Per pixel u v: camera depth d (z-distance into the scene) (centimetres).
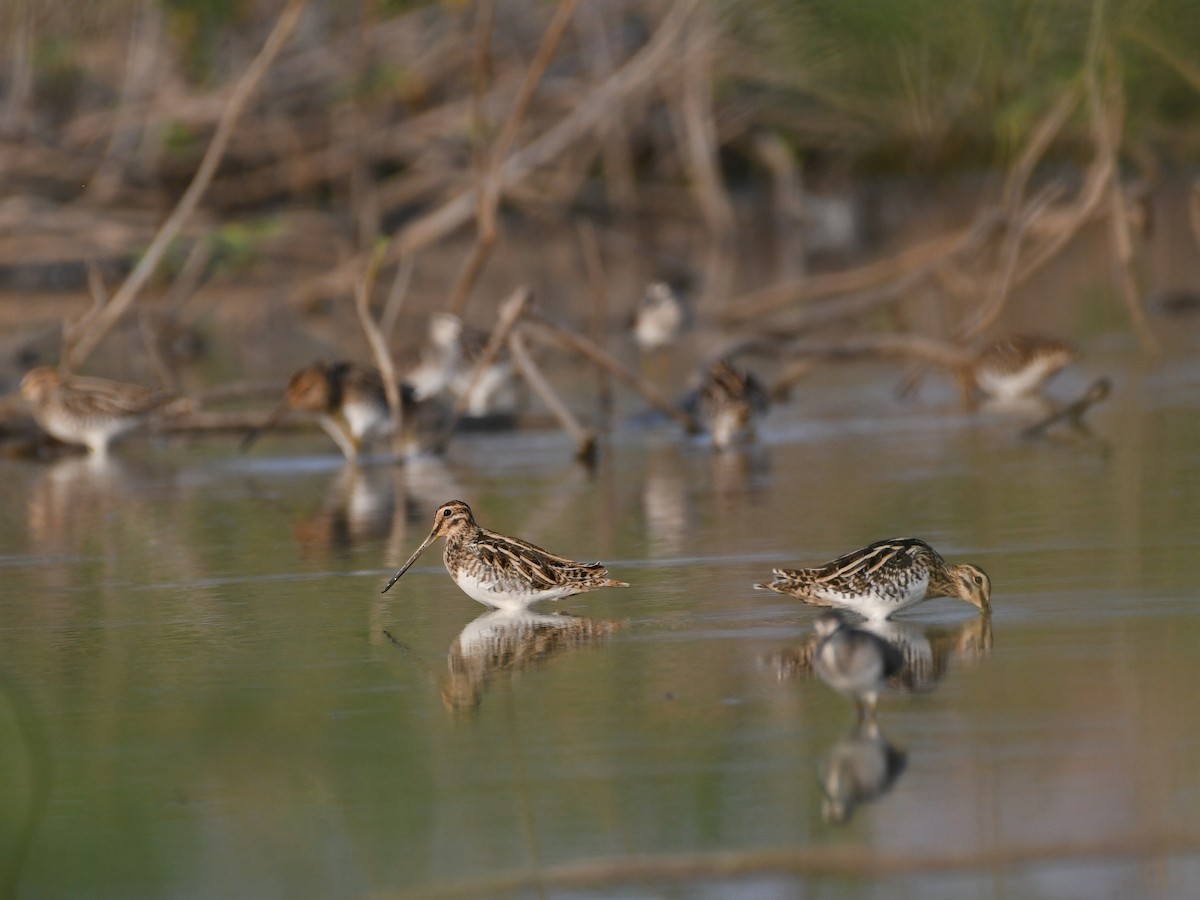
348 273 2847
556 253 3841
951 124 3047
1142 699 785
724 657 893
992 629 921
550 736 773
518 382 2053
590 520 1327
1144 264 3344
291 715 819
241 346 2762
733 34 3047
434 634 969
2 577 1176
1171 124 2731
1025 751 724
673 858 638
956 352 2034
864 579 924
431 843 660
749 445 1747
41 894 627
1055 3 2169
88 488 1599
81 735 799
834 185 4238
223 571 1177
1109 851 627
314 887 626
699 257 3750
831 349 2084
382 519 1373
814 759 726
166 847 666
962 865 622
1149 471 1446
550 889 619
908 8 2206
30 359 2583
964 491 1396
